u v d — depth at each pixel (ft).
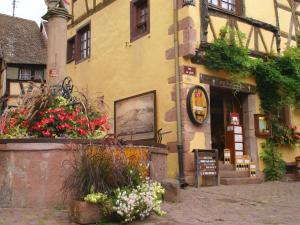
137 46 36.86
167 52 33.06
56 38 26.86
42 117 21.30
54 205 18.83
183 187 28.76
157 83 33.78
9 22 79.20
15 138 19.40
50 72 26.45
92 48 44.11
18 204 18.80
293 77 37.01
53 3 27.14
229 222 17.46
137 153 20.81
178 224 16.61
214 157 30.07
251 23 36.11
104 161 16.89
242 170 33.22
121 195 16.08
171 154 31.22
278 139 37.24
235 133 34.12
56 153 19.12
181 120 30.81
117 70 39.37
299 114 41.19
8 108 21.99
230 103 36.47
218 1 34.40
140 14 38.14
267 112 36.65
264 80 35.50
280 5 40.04
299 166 37.06
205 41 31.94
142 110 34.88
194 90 31.01
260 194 26.04
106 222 16.21
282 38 39.65
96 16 43.93
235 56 32.73
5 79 70.95
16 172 19.02
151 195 16.78
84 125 21.58
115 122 37.86
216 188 28.40
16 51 72.95
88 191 16.40
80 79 45.75
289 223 17.37
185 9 31.76
